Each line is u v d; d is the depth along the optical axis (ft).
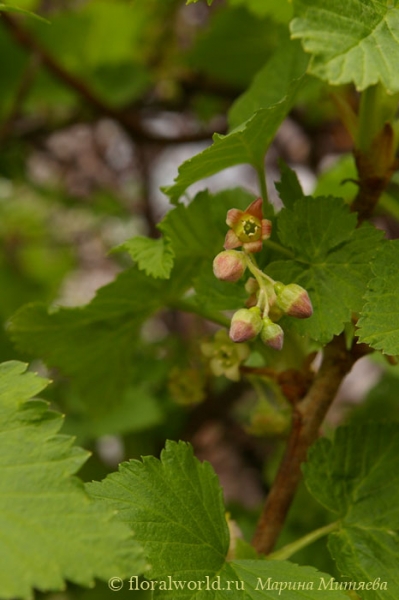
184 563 0.75
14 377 0.72
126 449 1.52
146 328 2.40
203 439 2.10
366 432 0.84
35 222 2.47
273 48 1.67
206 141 1.90
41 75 1.83
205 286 0.84
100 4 1.71
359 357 0.85
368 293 0.74
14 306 2.43
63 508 0.66
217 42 1.66
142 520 0.76
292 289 0.76
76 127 2.46
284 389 0.87
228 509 1.42
